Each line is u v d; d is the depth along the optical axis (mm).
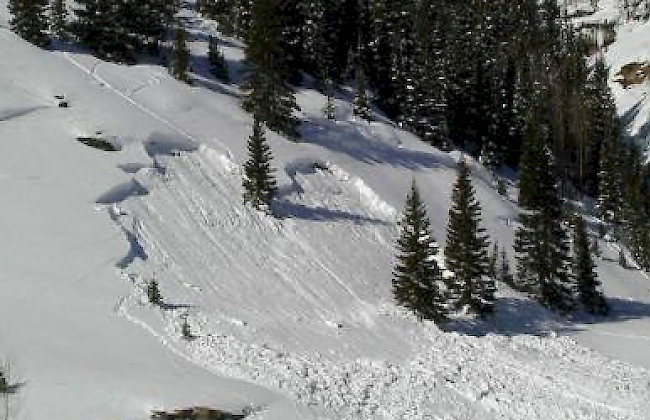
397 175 64438
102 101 55500
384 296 45219
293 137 62438
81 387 24047
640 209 76812
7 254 37094
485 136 82375
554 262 51031
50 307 32344
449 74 85125
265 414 25250
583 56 128750
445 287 48219
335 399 28844
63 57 63094
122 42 68875
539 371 34562
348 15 87938
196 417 23453
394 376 32562
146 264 40219
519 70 97438
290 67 72000
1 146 47812
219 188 50656
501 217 65875
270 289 42438
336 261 47781
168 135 53375
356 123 71875
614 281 61375
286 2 74000
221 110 61906
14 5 65062
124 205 44781
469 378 33438
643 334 44094
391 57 86062
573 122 95250
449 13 106750
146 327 32844
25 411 21984
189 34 81250
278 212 50750
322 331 37969
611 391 31812
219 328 34625
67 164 47156
